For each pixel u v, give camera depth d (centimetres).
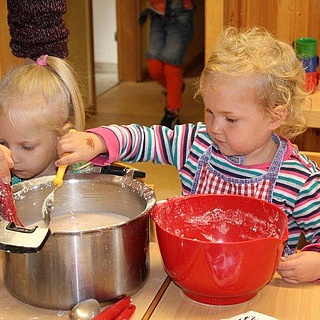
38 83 139
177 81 403
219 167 126
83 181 118
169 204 110
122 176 117
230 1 256
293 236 127
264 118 116
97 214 119
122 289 100
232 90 112
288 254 122
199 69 553
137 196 113
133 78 533
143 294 104
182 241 95
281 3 255
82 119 149
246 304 102
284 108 118
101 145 117
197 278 96
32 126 136
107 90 507
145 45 540
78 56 414
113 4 531
